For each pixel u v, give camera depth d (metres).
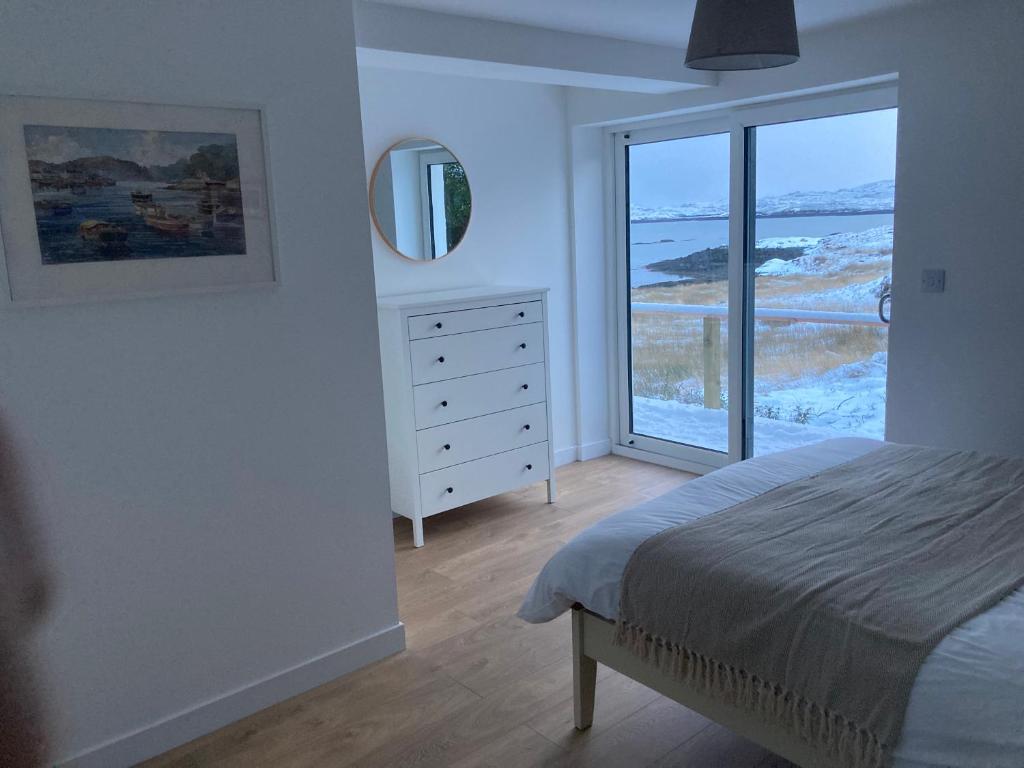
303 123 2.50
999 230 3.15
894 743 1.60
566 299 4.95
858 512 2.28
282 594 2.64
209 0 2.28
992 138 3.12
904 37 3.30
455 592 3.39
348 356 2.70
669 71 3.79
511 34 3.26
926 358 3.43
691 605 2.00
